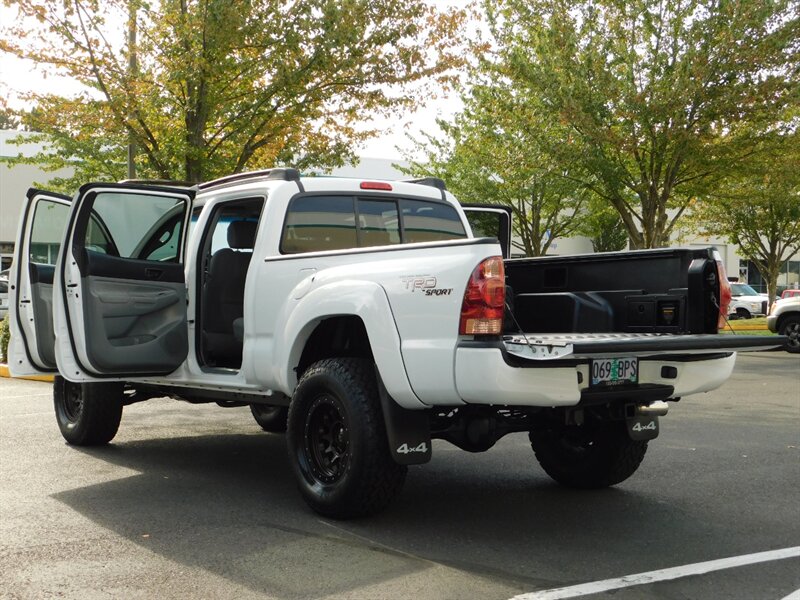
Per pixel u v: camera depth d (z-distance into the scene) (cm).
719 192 2212
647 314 528
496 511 536
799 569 421
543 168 1891
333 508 502
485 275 443
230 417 942
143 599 377
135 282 620
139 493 581
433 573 413
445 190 684
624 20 1753
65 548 453
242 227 664
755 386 1244
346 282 502
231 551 448
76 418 741
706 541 471
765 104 1720
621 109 1728
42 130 1379
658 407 521
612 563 430
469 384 439
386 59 1389
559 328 571
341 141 1509
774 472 655
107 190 612
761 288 5053
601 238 4084
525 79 1789
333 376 498
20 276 689
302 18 1316
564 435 598
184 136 1340
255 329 576
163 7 1308
